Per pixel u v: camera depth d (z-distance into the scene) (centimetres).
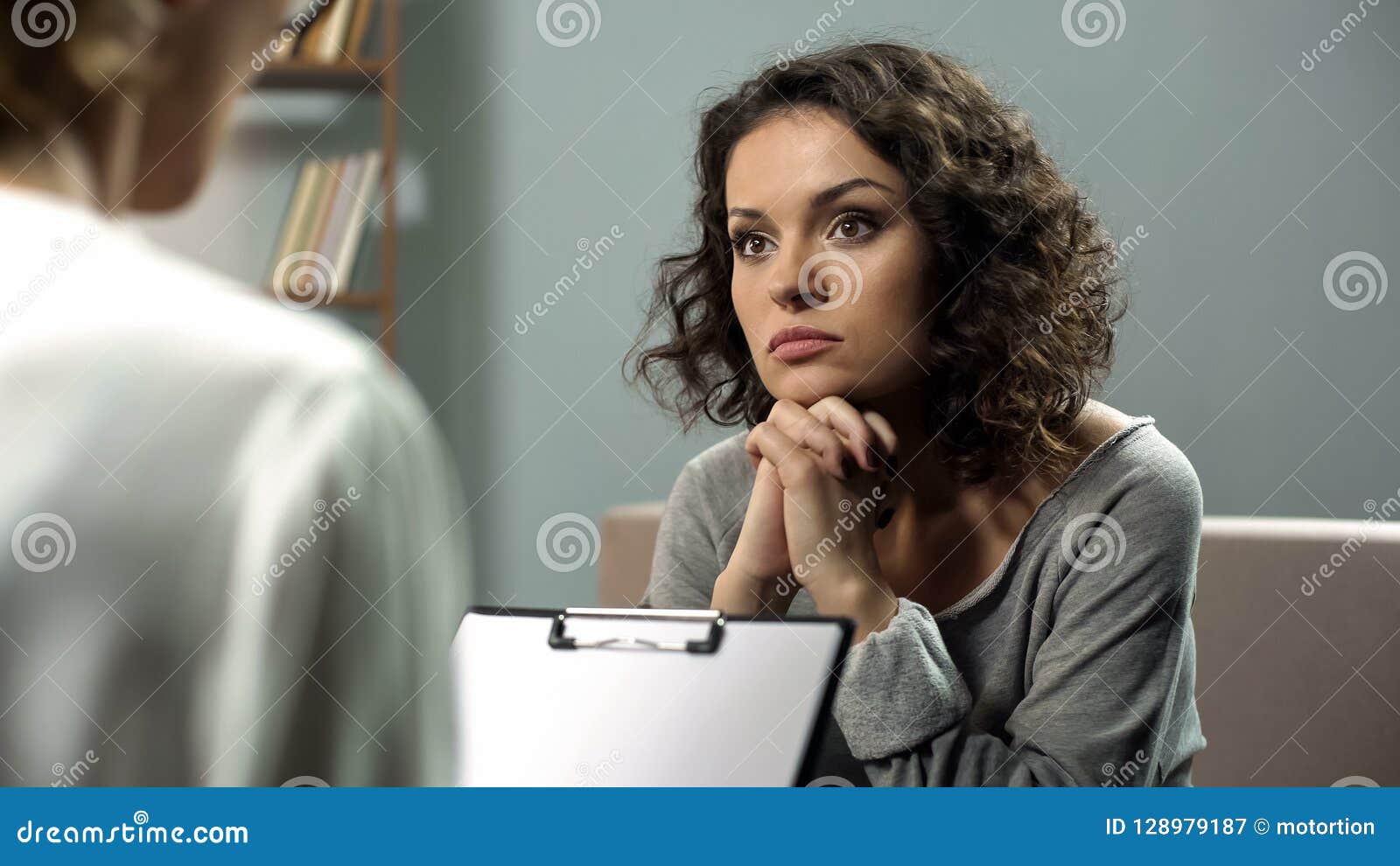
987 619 110
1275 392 247
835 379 107
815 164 103
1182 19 245
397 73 254
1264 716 135
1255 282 246
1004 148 111
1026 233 110
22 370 26
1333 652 134
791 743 74
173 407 27
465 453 257
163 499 26
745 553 111
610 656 78
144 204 29
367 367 30
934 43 247
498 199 256
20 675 26
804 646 76
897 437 113
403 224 256
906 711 96
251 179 247
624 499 257
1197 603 140
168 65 28
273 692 27
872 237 105
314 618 27
